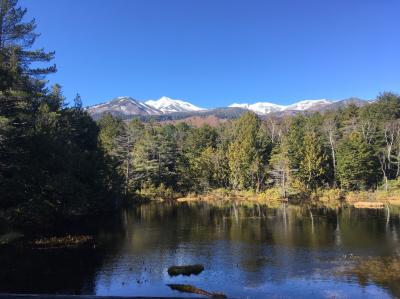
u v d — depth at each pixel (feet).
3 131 95.91
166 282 67.21
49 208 138.82
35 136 128.77
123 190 240.12
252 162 273.95
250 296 59.88
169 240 104.32
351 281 66.49
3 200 116.16
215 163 291.17
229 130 364.38
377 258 81.87
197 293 61.00
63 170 145.28
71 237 106.52
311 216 152.87
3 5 109.40
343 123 317.83
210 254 87.61
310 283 65.87
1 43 111.65
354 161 239.71
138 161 267.39
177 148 312.71
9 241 97.66
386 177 242.17
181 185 290.76
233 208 192.75
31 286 63.67
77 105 220.64
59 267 75.56
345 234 109.91
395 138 267.39
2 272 71.46
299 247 93.76
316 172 254.47
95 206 181.57
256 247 94.53
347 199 228.22
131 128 332.80
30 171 123.03
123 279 68.74
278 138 328.70
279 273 72.02
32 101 138.00
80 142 202.28
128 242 101.19
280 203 219.61
